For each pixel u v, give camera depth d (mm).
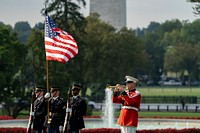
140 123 121062
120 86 62156
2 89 166375
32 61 177750
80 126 68875
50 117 69938
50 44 75562
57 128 70000
